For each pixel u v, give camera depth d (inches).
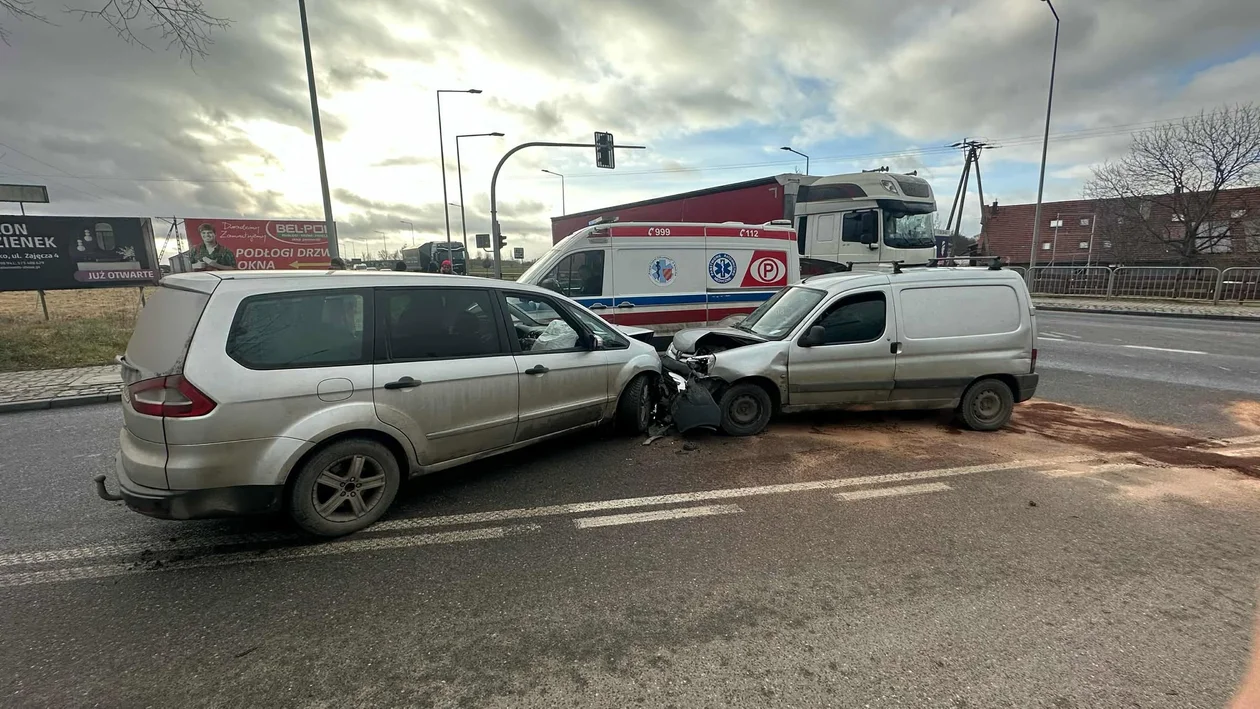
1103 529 143.5
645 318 361.1
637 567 125.9
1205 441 215.8
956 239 1171.9
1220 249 1042.1
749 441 214.5
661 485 172.1
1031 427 234.1
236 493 124.1
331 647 99.7
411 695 88.4
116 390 301.7
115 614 109.5
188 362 119.5
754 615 108.3
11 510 156.6
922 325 223.5
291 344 131.1
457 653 98.0
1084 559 128.7
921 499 161.8
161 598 114.7
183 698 88.0
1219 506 157.2
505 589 117.6
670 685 90.1
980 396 228.5
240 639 102.0
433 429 151.3
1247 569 124.5
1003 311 228.4
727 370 215.3
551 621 106.8
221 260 717.3
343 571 124.6
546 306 190.9
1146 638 101.0
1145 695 87.4
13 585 119.2
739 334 239.8
